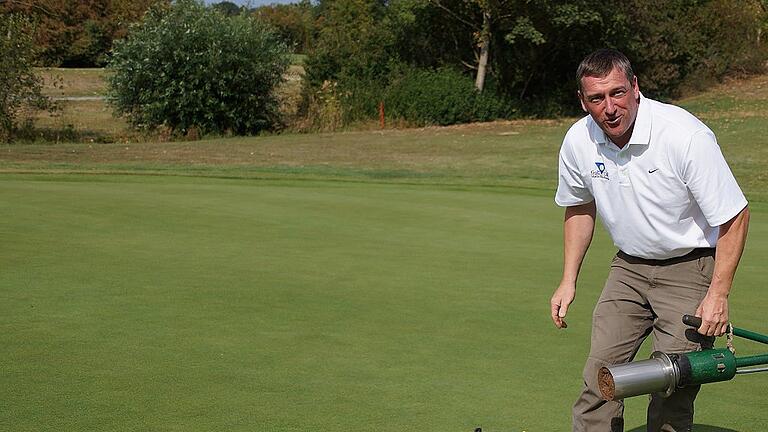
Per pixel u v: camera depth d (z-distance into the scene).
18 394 4.40
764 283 6.93
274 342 5.31
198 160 16.70
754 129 21.28
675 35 31.86
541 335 5.55
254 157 17.52
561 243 8.44
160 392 4.46
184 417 4.14
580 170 3.65
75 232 8.60
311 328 5.61
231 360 4.98
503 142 21.11
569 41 29.88
